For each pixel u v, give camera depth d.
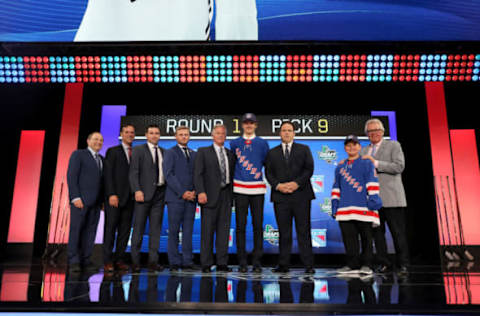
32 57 4.55
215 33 4.32
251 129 3.49
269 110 5.04
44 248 4.84
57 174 4.91
